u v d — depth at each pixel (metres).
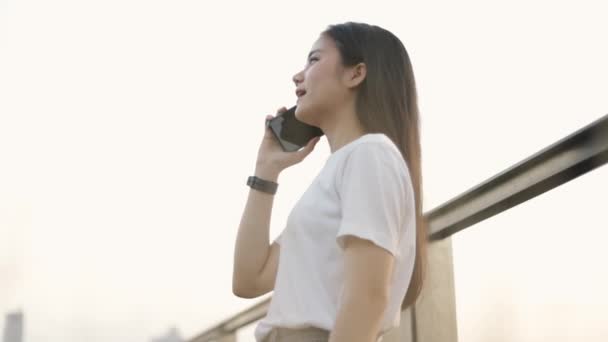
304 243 1.18
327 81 1.36
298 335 1.15
